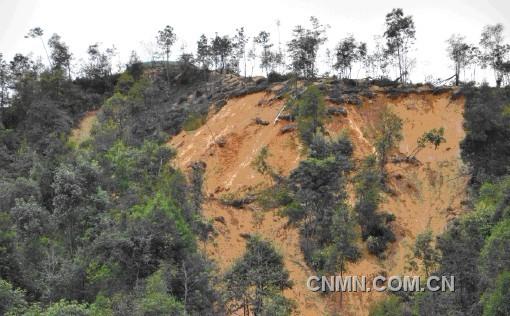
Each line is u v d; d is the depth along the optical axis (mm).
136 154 80500
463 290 62875
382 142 90750
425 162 93062
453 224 77062
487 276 56719
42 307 52188
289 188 84688
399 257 76938
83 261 57594
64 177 67125
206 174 94188
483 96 97875
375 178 83000
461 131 97938
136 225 58250
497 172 84312
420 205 86125
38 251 60906
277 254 65812
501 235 56594
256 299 60594
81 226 65438
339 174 81312
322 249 75500
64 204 65688
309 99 92562
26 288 55125
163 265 55312
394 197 86438
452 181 88750
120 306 47344
